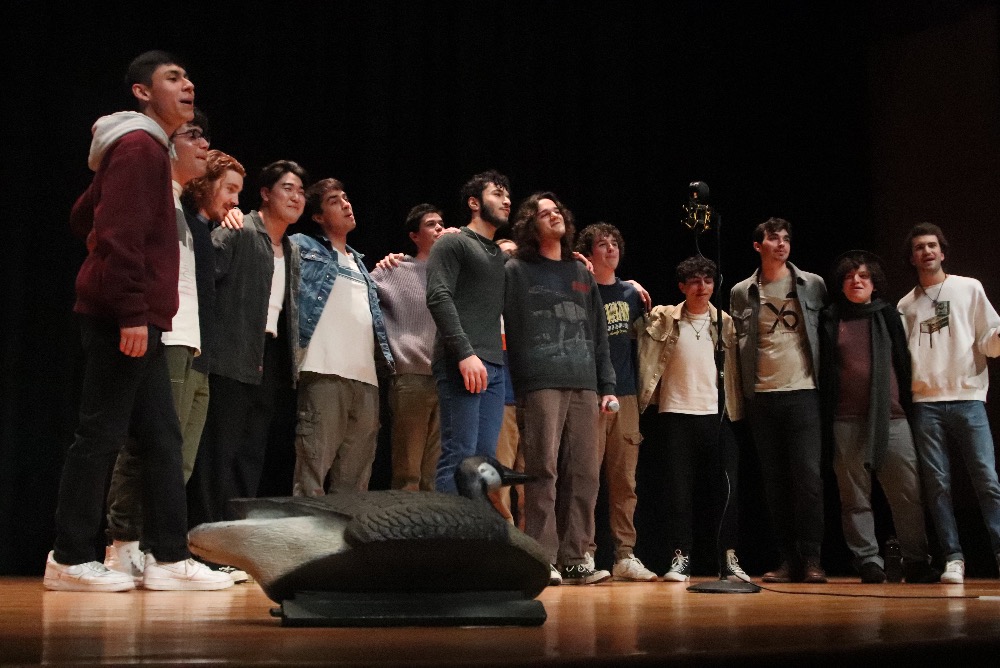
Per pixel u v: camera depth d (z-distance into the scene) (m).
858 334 3.47
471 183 2.98
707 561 4.30
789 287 3.52
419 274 3.49
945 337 3.46
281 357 3.04
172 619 1.45
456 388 2.72
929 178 4.88
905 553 3.40
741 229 4.80
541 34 4.65
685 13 4.88
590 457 3.05
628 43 4.78
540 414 2.95
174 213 2.26
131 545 2.53
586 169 4.68
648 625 1.37
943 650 1.13
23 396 3.64
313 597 1.36
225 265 2.81
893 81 5.04
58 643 1.08
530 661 0.88
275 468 3.97
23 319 3.67
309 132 4.13
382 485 4.17
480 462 1.56
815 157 4.95
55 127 3.77
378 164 4.22
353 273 3.23
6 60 3.73
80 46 3.83
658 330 3.60
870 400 3.38
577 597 2.27
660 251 4.74
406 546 1.32
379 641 1.10
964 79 4.80
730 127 4.87
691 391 3.53
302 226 4.09
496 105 4.51
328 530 1.39
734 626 1.35
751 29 4.95
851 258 3.54
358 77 4.25
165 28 3.95
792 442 3.38
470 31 4.47
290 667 0.85
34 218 3.73
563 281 3.11
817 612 1.68
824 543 4.54
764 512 4.60
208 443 2.79
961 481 4.30
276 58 4.11
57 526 2.22
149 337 2.19
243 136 4.01
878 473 3.46
